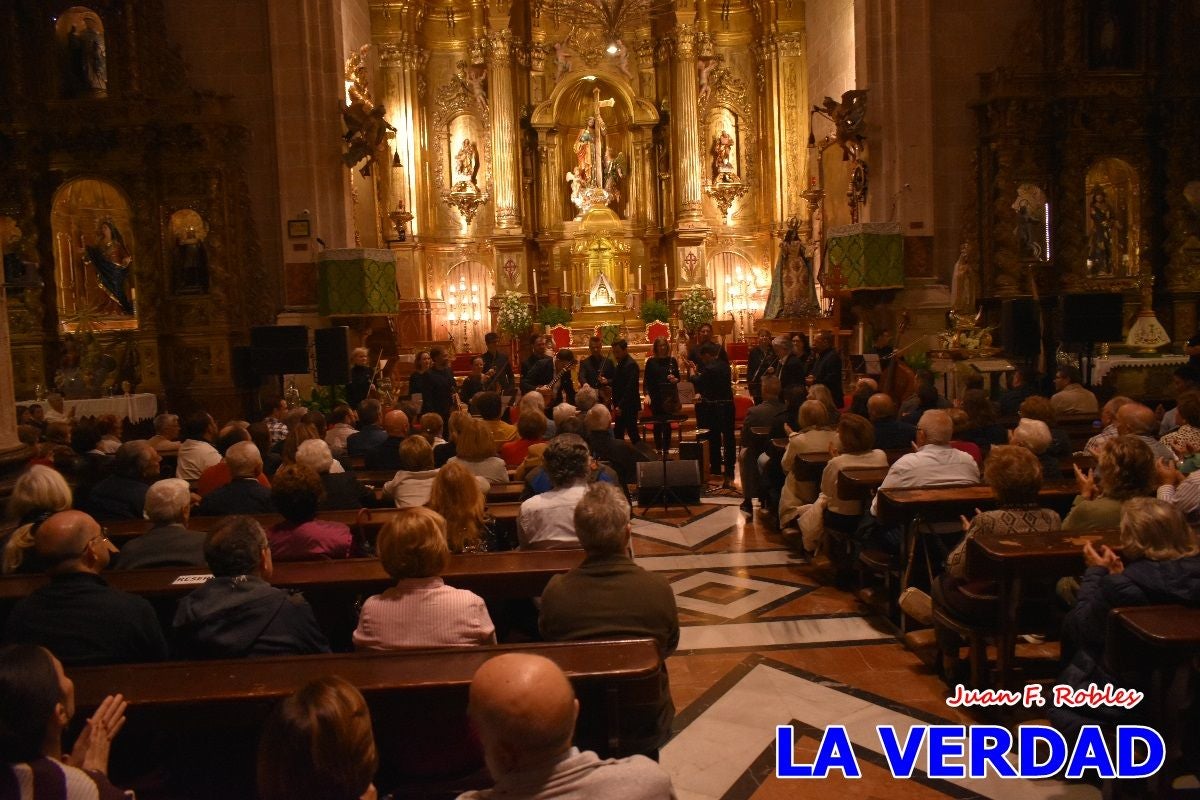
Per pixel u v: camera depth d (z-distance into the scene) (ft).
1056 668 20.01
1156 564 13.76
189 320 53.31
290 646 13.17
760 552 31.32
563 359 48.52
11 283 33.09
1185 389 30.48
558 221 85.35
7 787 8.51
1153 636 12.34
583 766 8.09
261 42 53.93
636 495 41.96
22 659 8.92
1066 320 43.42
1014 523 17.76
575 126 85.46
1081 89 54.95
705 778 16.06
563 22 84.43
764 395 37.55
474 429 24.45
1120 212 56.90
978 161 56.24
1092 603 14.21
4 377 22.33
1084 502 17.83
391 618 13.12
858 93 54.60
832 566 27.73
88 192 53.67
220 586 13.38
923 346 53.98
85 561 13.51
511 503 22.16
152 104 52.85
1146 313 54.54
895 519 20.93
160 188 53.21
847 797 15.33
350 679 11.32
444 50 82.69
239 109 53.93
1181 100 55.52
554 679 8.05
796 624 24.00
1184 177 55.93
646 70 84.79
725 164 83.15
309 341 53.01
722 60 83.66
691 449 43.16
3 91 52.60
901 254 53.72
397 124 79.15
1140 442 17.52
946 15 55.93
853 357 55.16
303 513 17.94
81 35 53.47
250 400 53.06
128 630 13.12
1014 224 55.31
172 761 12.99
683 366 71.87
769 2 80.28
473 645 13.03
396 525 13.35
